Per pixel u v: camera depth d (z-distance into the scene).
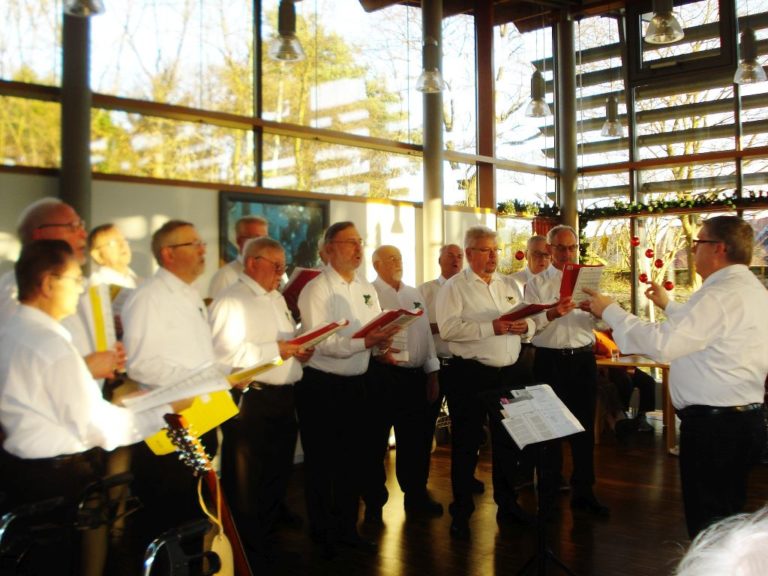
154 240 2.85
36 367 2.11
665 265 8.01
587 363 4.26
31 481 2.12
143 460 2.65
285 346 3.06
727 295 2.71
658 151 8.06
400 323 3.44
